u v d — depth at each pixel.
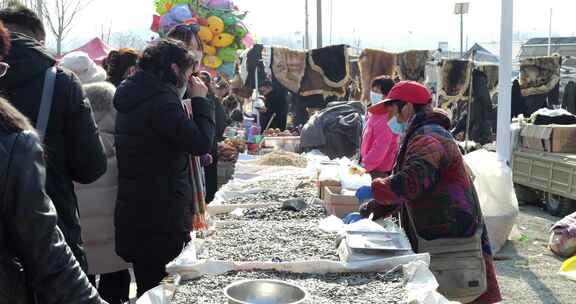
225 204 4.63
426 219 3.56
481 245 3.64
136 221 3.77
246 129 10.30
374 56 13.55
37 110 3.06
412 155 3.46
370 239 3.25
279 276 2.97
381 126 6.54
